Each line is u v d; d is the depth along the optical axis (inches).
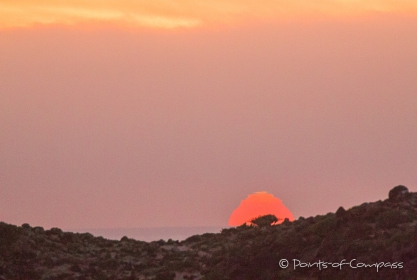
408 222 4872.0
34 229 6486.2
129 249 6323.8
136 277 5551.2
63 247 6181.1
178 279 5418.3
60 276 5467.5
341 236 4913.9
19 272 5467.5
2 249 5693.9
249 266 5132.9
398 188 5433.1
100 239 6796.3
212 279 5142.7
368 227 4901.6
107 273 5684.1
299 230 5403.5
